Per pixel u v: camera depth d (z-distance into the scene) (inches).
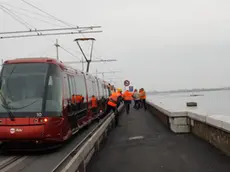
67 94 392.5
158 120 698.2
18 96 344.8
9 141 326.0
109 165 288.7
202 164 267.9
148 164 284.5
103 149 371.6
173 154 316.2
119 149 365.7
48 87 352.2
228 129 270.2
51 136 330.3
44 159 310.5
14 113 330.3
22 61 372.5
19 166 281.7
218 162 269.0
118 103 624.1
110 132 529.7
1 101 341.4
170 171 255.9
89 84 639.1
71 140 443.2
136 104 1223.5
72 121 408.2
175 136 430.6
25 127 323.3
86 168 279.6
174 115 454.3
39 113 331.0
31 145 333.4
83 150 260.4
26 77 357.4
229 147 281.1
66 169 194.5
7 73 362.9
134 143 401.4
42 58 379.6
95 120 741.3
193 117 412.2
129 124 646.5
